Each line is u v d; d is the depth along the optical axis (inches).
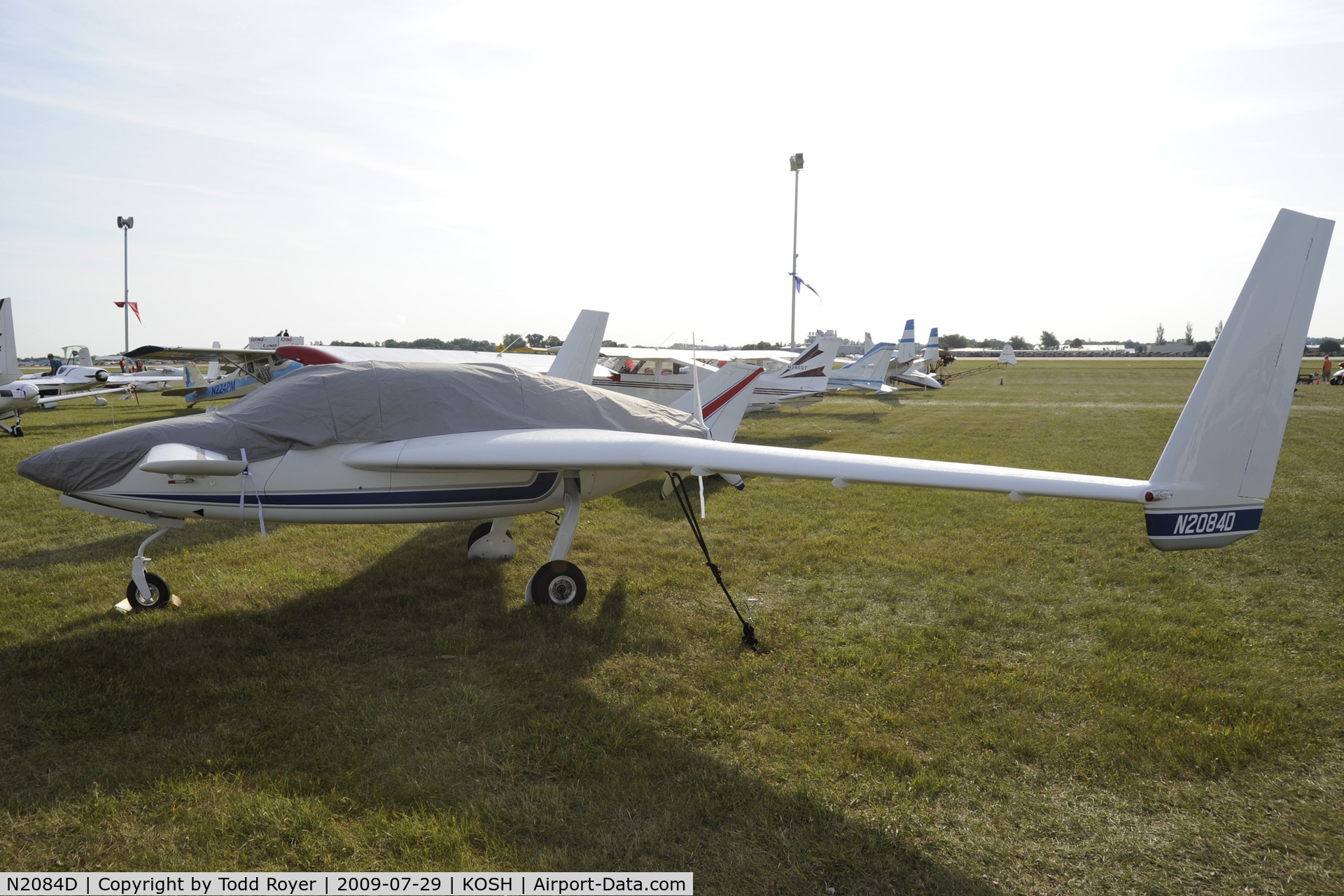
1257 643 180.4
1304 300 139.3
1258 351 141.3
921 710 144.6
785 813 111.6
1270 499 339.6
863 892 95.2
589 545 269.4
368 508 192.4
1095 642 182.2
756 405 781.3
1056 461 483.5
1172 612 201.0
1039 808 114.4
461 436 193.2
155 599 197.0
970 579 233.6
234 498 180.2
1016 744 130.7
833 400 1146.0
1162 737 133.3
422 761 122.7
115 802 109.3
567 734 131.9
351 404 191.6
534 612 197.8
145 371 1435.8
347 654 167.3
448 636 177.9
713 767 123.3
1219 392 142.5
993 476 156.4
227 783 115.0
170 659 161.2
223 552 255.0
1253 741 131.0
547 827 106.7
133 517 184.2
